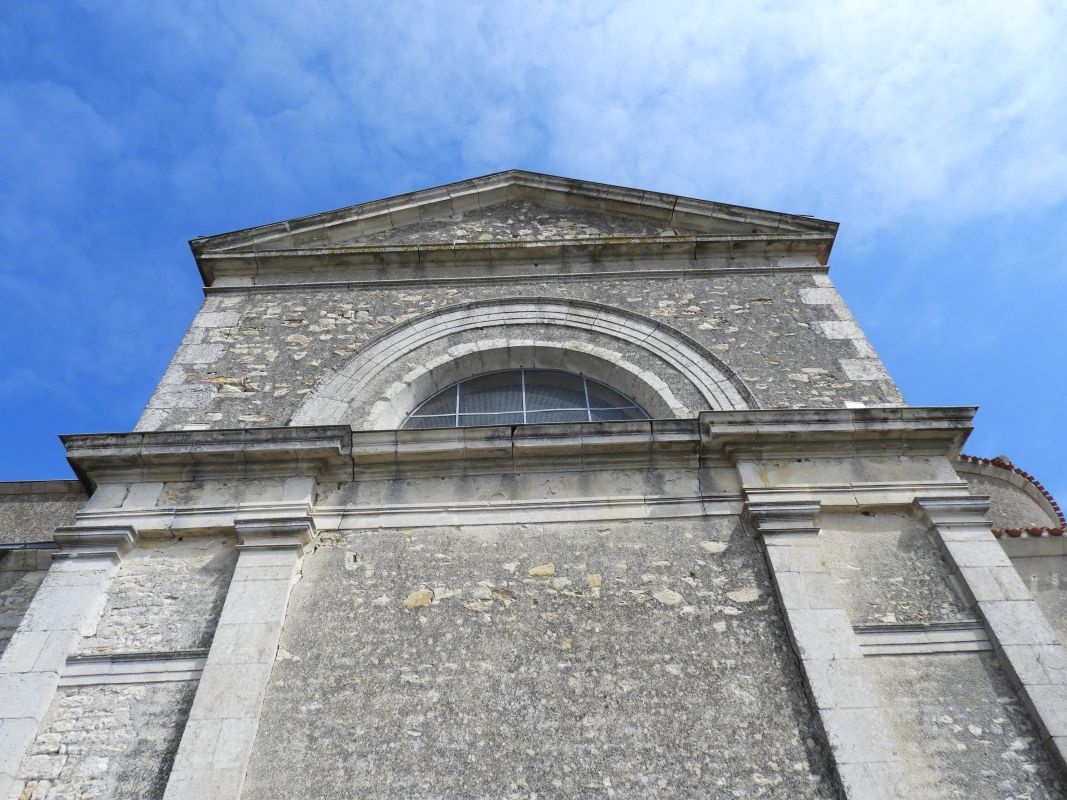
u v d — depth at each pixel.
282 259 9.20
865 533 6.37
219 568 6.18
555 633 5.73
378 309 8.66
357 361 8.00
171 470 6.77
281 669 5.51
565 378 8.34
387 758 5.04
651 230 10.03
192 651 5.60
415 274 9.12
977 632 5.68
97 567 6.05
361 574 6.13
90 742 5.13
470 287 8.95
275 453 6.73
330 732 5.17
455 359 8.09
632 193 10.14
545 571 6.13
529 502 6.62
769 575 6.07
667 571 6.12
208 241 9.30
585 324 8.41
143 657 5.57
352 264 9.20
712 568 6.14
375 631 5.75
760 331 8.27
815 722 5.18
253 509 6.47
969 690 5.37
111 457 6.69
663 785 4.89
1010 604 5.75
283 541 6.22
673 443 6.82
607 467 6.87
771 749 5.07
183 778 4.84
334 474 6.87
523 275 9.05
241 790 4.86
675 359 7.98
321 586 6.04
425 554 6.27
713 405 7.49
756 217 9.80
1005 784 4.88
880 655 5.55
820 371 7.81
